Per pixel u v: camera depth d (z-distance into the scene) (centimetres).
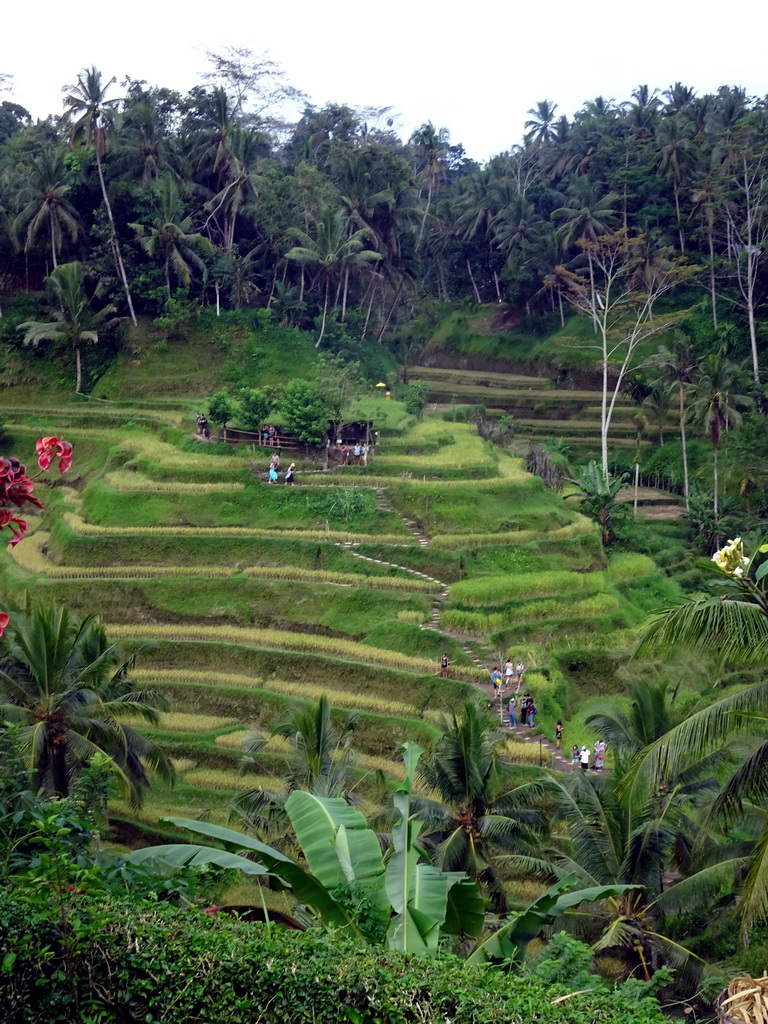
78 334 7219
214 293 7900
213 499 5481
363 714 3856
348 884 1223
